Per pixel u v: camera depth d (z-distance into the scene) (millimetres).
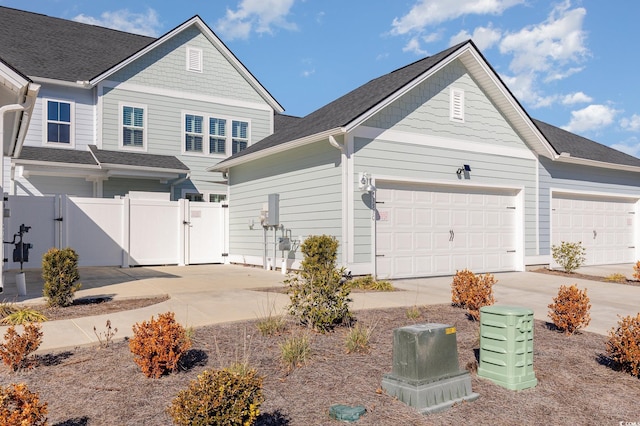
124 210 14852
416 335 4477
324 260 8492
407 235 12461
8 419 3053
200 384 3535
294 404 4293
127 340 5996
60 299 8008
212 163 19578
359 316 7664
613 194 17812
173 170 17188
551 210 15852
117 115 17641
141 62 18156
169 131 18656
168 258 15625
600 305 9438
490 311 5180
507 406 4543
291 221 13375
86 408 4113
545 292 10984
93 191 17203
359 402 4391
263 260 14578
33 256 13445
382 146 11984
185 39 19125
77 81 16766
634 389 5027
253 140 20578
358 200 11562
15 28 18938
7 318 6785
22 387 3279
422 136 12695
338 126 11055
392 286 10734
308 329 6645
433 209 12984
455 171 13336
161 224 15562
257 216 15148
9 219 13156
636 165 18078
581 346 6453
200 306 8094
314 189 12438
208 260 16359
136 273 12938
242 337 6207
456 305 8750
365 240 11617
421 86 12750
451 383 4586
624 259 18344
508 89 13820
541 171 15500
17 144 11242
